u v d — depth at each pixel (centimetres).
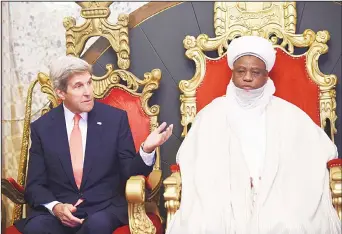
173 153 368
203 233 267
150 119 349
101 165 296
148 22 372
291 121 304
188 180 292
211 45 350
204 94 346
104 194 296
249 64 303
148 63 372
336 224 272
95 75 375
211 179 287
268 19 350
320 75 341
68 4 398
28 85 400
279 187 282
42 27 399
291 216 266
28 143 356
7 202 389
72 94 295
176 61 370
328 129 345
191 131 313
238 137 302
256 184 290
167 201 283
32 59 400
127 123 309
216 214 272
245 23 351
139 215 277
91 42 388
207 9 368
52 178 299
